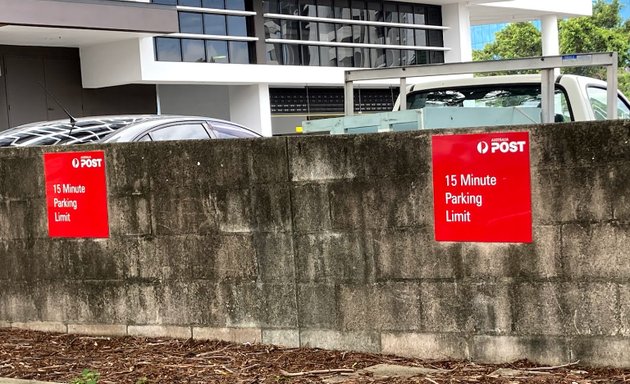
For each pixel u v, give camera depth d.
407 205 5.51
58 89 18.59
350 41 24.47
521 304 5.26
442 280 5.46
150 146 6.23
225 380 5.26
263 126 21.45
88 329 6.62
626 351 5.02
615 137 4.92
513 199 5.20
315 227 5.79
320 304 5.85
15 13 14.69
